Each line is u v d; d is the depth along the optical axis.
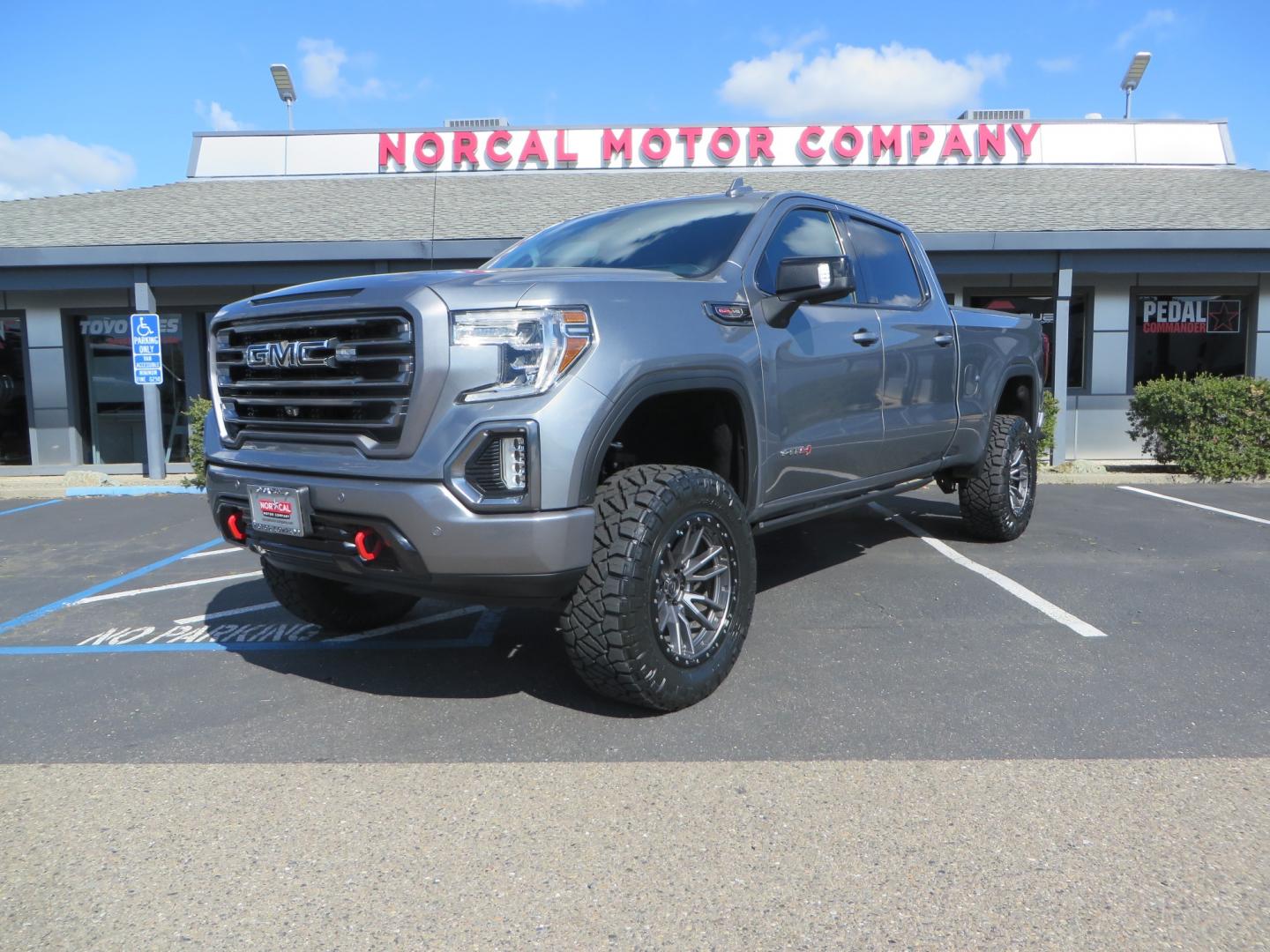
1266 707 3.43
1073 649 4.14
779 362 3.87
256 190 16.02
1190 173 16.16
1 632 4.82
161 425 12.34
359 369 3.11
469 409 2.92
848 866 2.38
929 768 2.95
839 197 14.21
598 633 3.13
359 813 2.72
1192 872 2.33
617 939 2.10
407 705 3.59
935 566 5.84
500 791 2.84
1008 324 6.16
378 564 3.09
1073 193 14.17
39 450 13.62
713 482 3.40
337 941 2.11
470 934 2.12
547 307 2.96
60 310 13.52
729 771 2.94
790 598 5.08
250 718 3.50
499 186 15.69
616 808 2.71
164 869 2.43
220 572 6.30
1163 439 11.04
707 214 4.23
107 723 3.48
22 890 2.33
